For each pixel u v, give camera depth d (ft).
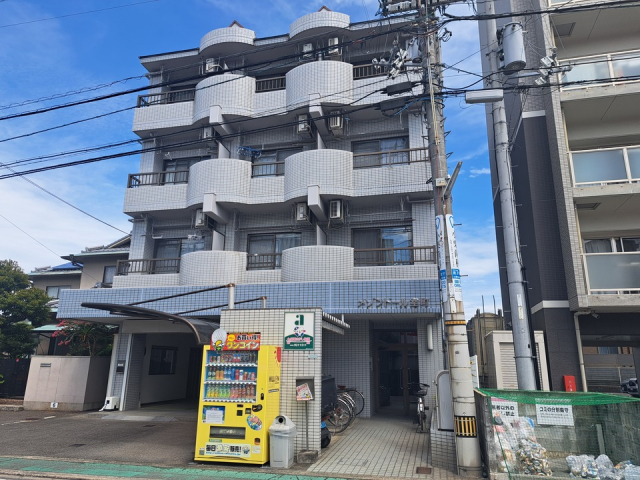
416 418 40.34
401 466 25.05
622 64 41.24
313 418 27.73
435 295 38.63
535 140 44.86
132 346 50.26
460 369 24.39
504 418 23.44
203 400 26.81
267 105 52.37
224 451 25.79
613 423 22.48
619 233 43.19
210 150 54.60
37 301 59.98
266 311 30.01
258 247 51.98
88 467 25.07
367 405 43.19
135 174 54.03
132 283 51.08
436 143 28.37
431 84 29.14
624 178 38.99
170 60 58.54
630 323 39.78
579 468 21.59
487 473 22.63
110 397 48.26
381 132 50.24
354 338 45.01
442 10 31.27
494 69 33.99
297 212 47.21
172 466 25.38
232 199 49.08
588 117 44.52
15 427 38.70
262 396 26.20
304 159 47.26
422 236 45.93
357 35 52.75
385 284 39.99
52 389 49.96
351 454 28.02
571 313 39.93
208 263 46.93
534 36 45.98
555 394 24.67
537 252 42.01
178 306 45.32
